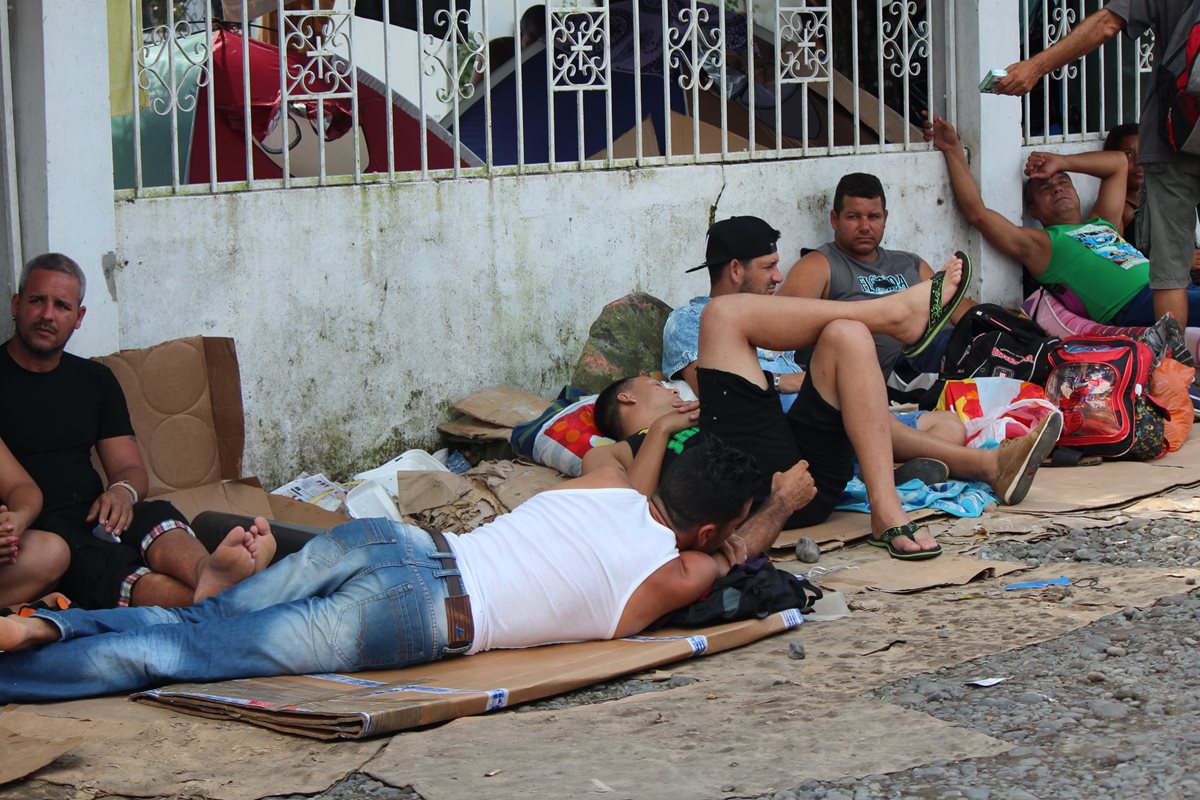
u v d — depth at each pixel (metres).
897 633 4.18
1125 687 3.59
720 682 3.81
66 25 5.33
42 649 3.75
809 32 7.79
